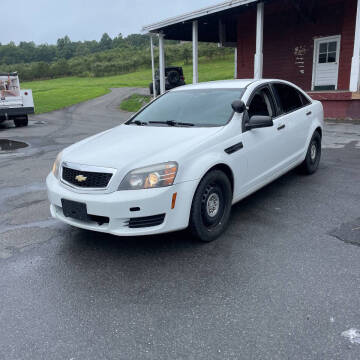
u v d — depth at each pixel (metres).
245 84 4.72
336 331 2.46
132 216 3.32
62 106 26.52
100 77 74.12
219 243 3.78
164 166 3.36
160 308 2.79
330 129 10.32
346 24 13.61
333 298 2.81
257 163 4.43
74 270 3.39
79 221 3.62
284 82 5.34
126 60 80.94
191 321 2.63
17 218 4.72
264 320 2.60
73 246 3.87
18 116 15.94
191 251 3.64
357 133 9.56
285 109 5.12
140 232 3.36
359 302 2.75
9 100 15.48
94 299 2.94
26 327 2.64
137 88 39.62
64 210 3.64
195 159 3.55
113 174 3.37
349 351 2.28
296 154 5.39
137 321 2.66
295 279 3.08
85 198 3.42
